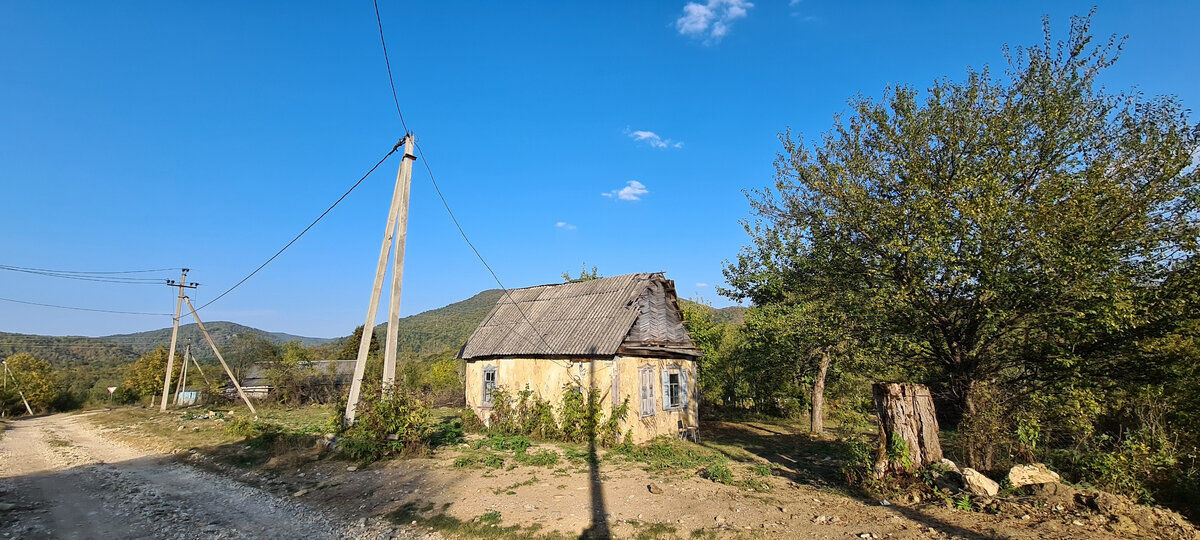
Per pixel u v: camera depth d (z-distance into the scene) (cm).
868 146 1234
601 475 1112
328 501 972
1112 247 908
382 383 1362
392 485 1046
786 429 2222
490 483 1041
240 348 5816
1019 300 947
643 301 1795
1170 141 896
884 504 827
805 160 1304
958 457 990
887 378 1228
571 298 1988
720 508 836
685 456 1373
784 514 791
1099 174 913
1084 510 708
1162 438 806
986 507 759
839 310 1253
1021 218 923
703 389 2775
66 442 2002
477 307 14638
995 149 1077
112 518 898
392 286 1409
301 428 2009
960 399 1126
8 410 4906
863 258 1231
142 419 2727
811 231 1308
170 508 956
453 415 2475
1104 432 969
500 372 1897
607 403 1573
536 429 1688
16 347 6775
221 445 1620
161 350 5794
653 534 728
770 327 1841
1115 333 909
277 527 835
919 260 1065
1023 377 1025
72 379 6950
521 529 768
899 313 1115
